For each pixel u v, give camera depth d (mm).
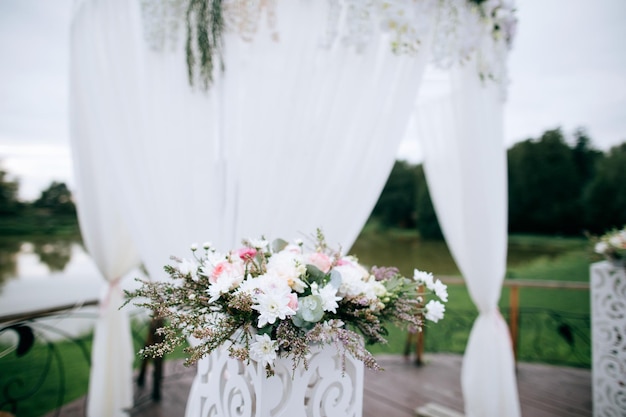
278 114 1736
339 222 1805
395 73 1806
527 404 2895
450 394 2979
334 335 1196
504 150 2105
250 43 1762
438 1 1795
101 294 2488
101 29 1917
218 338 1136
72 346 4543
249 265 1327
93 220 2311
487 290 2141
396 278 1408
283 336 1104
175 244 1842
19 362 4168
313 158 1743
